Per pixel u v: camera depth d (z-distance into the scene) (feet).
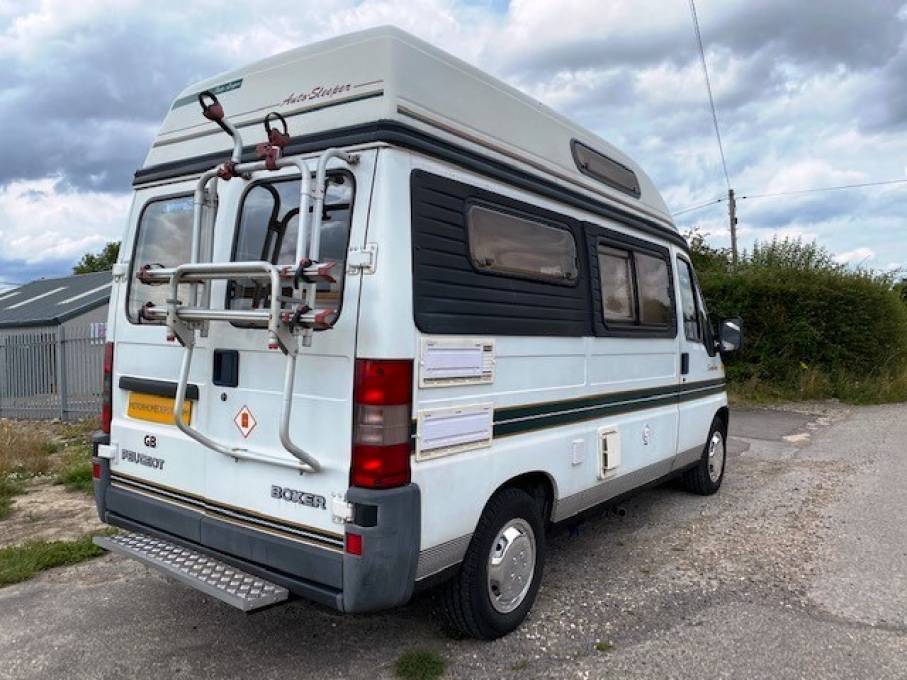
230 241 11.73
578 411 14.02
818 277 49.60
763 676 11.00
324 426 9.98
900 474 24.76
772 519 19.25
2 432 29.40
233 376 11.11
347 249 9.98
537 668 11.17
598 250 15.03
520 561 12.40
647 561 15.94
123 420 13.25
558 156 13.98
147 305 10.75
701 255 71.26
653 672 11.09
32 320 58.65
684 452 19.21
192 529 11.63
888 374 48.60
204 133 12.74
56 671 11.00
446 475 10.52
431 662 11.13
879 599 13.91
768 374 49.32
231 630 12.40
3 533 17.79
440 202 10.62
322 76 10.97
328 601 9.77
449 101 11.14
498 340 11.68
